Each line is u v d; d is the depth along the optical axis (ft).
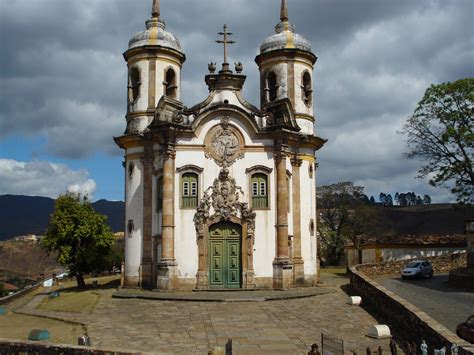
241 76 116.06
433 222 311.27
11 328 79.00
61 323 80.79
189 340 65.57
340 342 55.67
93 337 67.77
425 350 49.47
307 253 119.85
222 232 111.04
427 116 137.18
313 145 123.85
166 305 92.38
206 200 110.01
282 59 127.03
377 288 83.30
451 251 160.35
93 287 137.39
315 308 88.28
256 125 111.96
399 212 334.85
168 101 112.27
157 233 114.73
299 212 118.93
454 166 134.62
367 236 205.26
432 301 88.43
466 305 83.82
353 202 228.22
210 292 104.88
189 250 109.19
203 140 111.45
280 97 126.11
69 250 135.03
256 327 73.15
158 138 113.29
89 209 138.00
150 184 118.32
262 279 109.29
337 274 163.63
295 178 119.55
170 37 127.44
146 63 124.57
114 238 140.77
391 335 66.59
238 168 111.86
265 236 110.63
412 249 162.91
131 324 76.43
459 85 131.64
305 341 64.59
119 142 123.13
